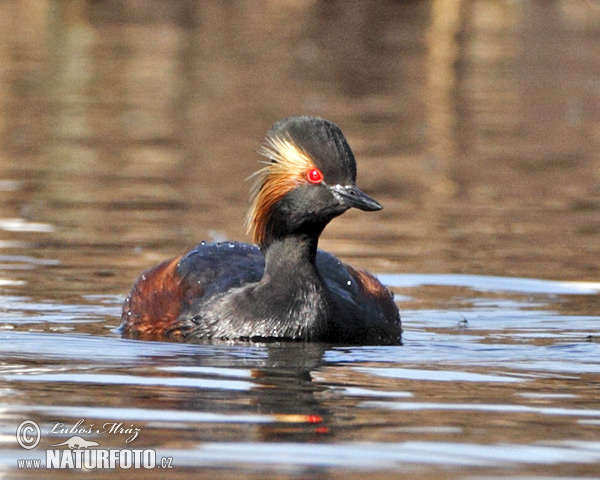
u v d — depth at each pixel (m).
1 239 16.61
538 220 18.91
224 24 44.41
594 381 10.02
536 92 33.66
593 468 7.52
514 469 7.48
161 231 17.34
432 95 32.66
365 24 44.78
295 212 11.77
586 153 25.25
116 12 45.81
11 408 8.84
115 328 12.27
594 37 43.78
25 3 45.47
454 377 10.11
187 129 26.55
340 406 8.99
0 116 27.39
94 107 29.09
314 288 11.88
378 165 23.31
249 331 11.73
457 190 21.20
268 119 27.81
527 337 12.12
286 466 7.51
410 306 13.78
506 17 46.69
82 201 19.41
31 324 12.27
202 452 7.80
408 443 8.02
